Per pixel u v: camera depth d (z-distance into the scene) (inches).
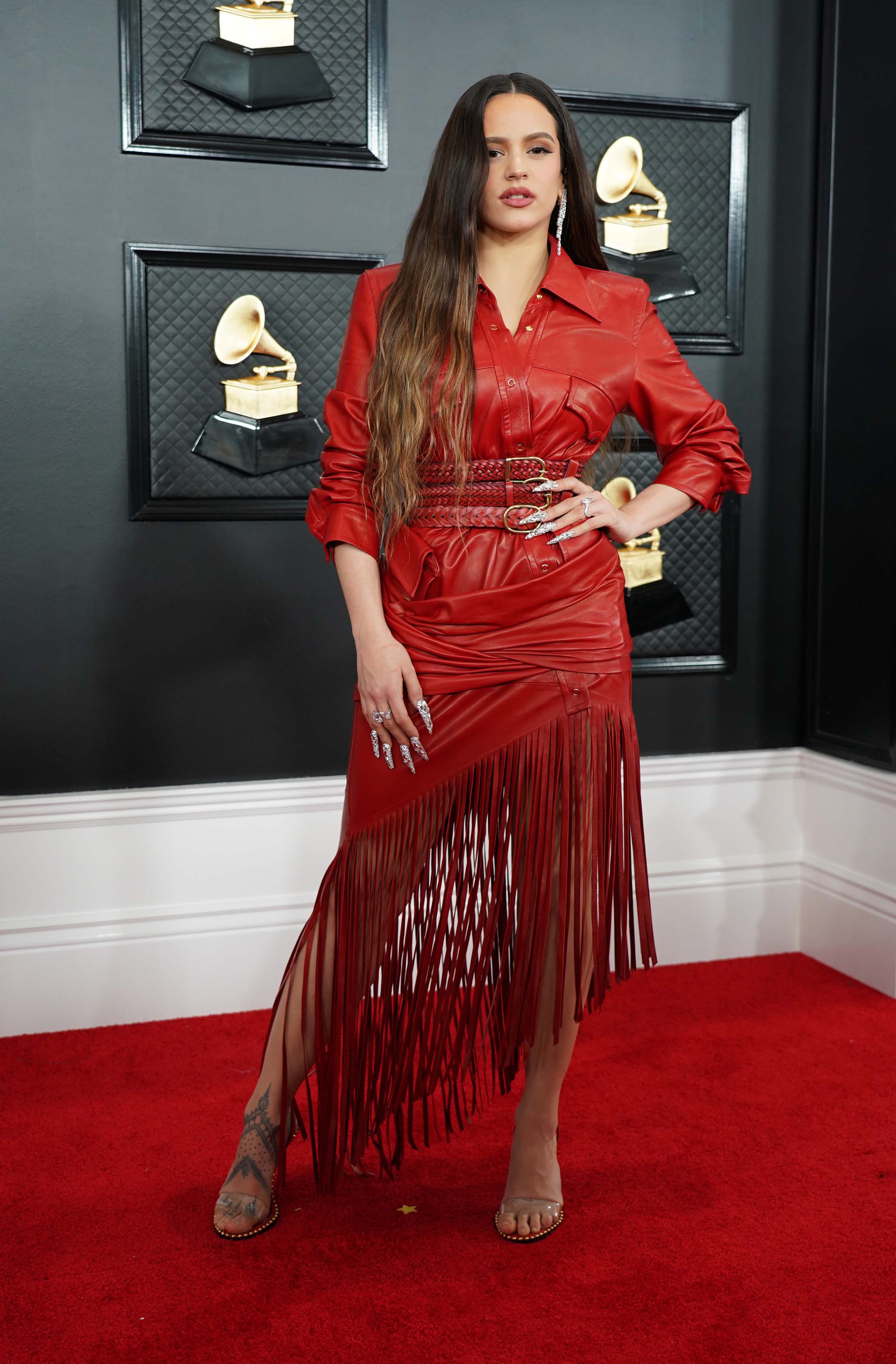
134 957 101.7
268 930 104.9
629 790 68.8
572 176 69.1
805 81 113.7
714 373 114.2
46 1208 72.0
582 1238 68.4
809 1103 84.7
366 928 67.8
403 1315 61.4
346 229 102.8
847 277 110.8
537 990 66.4
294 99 99.7
